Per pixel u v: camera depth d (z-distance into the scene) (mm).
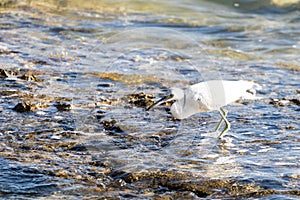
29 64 15945
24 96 13594
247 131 12289
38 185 9641
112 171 10250
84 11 23250
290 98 14820
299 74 17328
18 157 10586
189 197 9375
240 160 10750
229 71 17172
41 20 21156
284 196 9336
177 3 25594
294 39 21422
